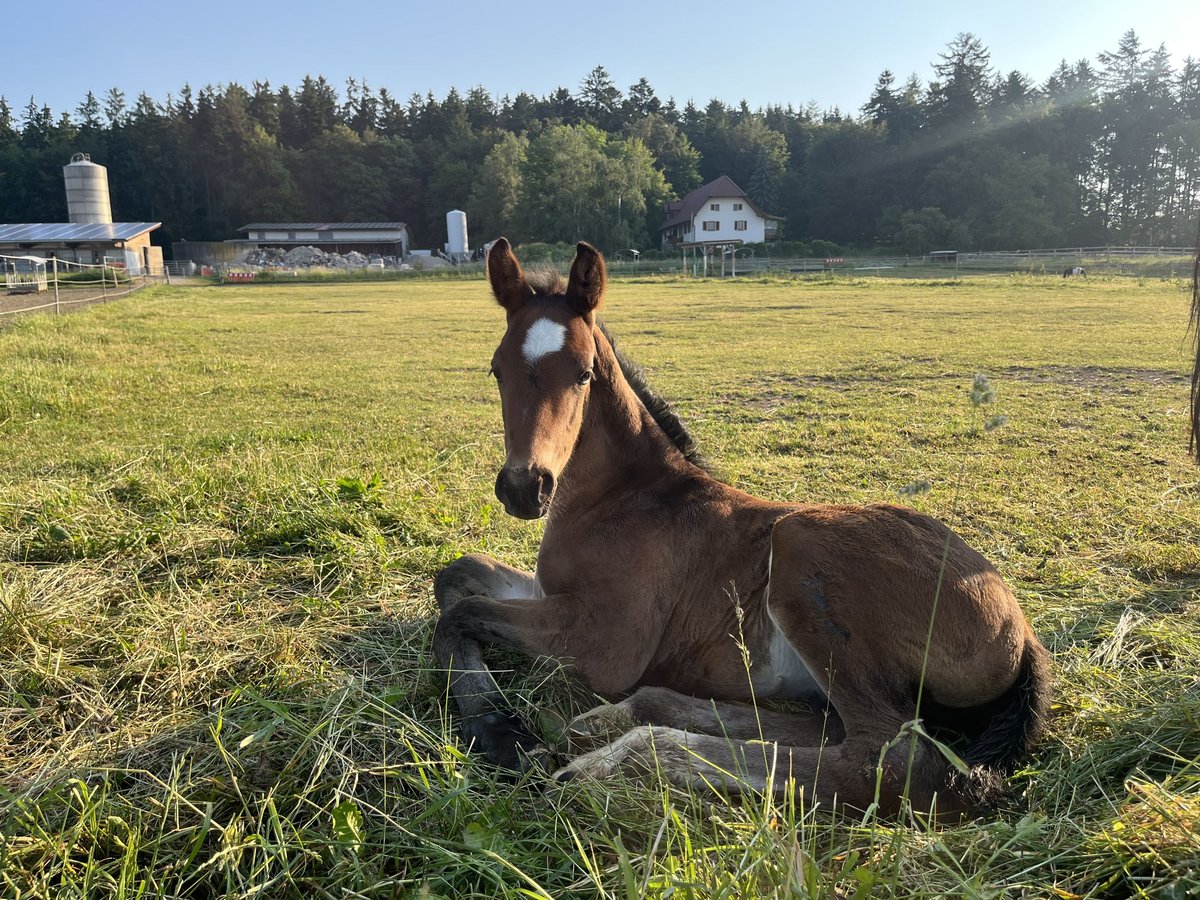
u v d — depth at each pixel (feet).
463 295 114.73
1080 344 46.50
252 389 34.96
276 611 12.35
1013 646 8.95
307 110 362.53
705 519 10.91
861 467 22.16
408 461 22.26
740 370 40.27
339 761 8.45
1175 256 165.58
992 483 20.21
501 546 15.66
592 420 11.12
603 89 405.39
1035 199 239.91
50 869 6.99
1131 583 14.03
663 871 6.33
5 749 8.88
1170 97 254.06
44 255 176.76
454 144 336.49
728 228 261.65
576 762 8.45
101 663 10.56
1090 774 8.42
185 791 7.88
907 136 282.36
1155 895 6.34
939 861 6.87
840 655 8.86
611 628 10.48
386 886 6.93
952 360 41.78
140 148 307.17
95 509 16.01
